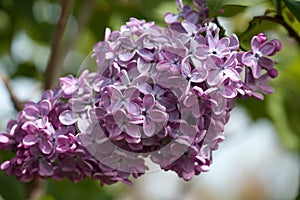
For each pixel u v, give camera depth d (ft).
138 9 2.77
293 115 3.07
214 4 1.96
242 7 2.06
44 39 2.97
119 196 3.35
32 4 2.79
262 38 1.91
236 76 1.82
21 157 1.92
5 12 2.87
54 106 1.91
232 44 1.87
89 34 3.00
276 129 3.00
